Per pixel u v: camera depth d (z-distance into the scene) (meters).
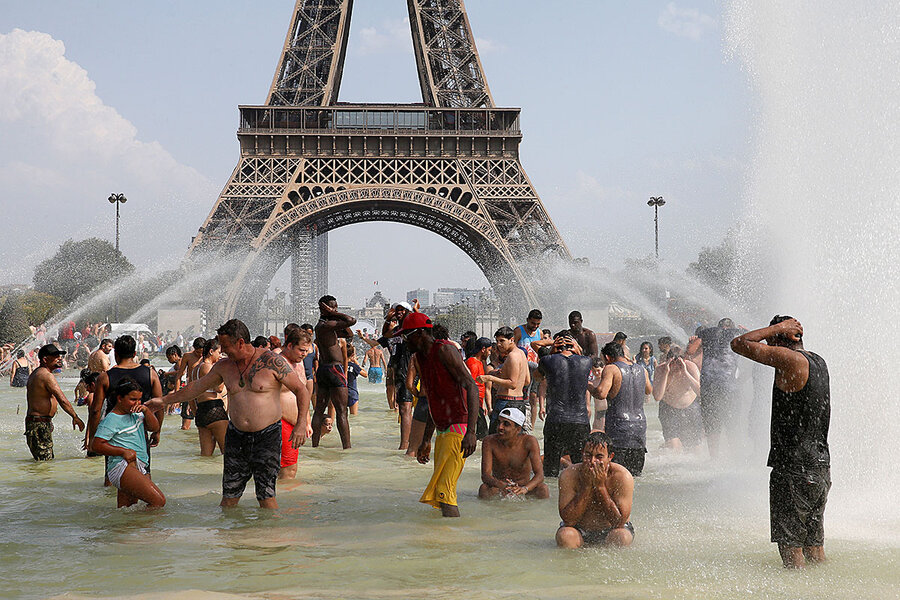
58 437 21.56
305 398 12.07
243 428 11.90
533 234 81.69
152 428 12.38
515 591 7.61
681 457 17.67
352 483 14.25
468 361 18.55
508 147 84.75
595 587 7.73
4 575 8.16
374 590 7.64
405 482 14.37
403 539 9.90
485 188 82.56
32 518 11.23
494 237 80.62
